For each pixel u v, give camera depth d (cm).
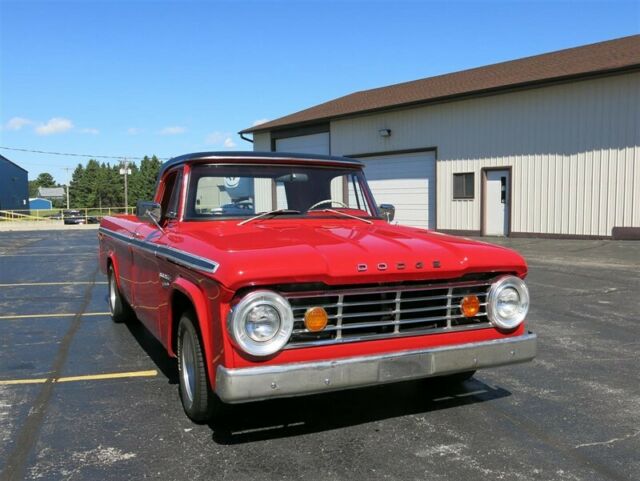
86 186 10150
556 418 391
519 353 363
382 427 378
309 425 381
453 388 454
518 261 366
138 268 514
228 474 313
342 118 2288
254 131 2722
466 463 326
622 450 342
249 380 296
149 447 347
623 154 1477
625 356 536
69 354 558
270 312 299
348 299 323
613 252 1300
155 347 584
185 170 445
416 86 2347
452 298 353
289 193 471
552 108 1617
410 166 2069
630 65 1417
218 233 388
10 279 1109
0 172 6147
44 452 341
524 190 1705
